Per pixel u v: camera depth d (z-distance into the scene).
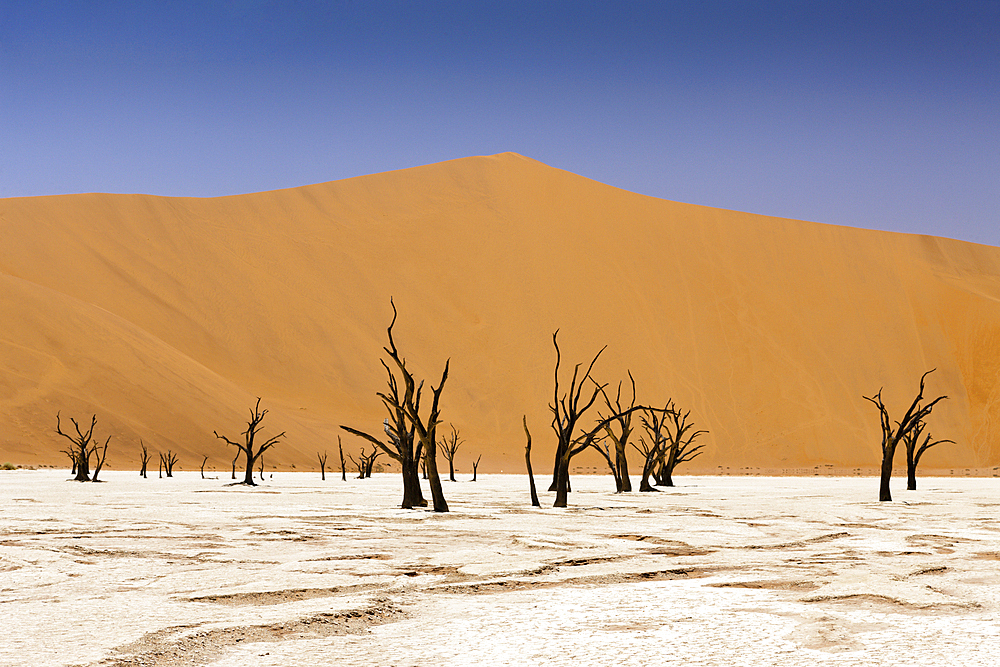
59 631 7.61
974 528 17.80
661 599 9.30
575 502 26.53
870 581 10.47
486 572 11.12
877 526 18.14
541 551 13.45
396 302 99.25
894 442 27.67
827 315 100.00
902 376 94.56
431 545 14.26
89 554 12.98
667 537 15.56
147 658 6.77
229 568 11.47
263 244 103.44
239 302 94.75
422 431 22.53
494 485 41.22
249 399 75.12
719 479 53.69
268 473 58.81
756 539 15.37
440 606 8.91
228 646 7.19
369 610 8.60
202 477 47.62
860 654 6.92
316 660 6.76
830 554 13.25
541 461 81.25
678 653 6.96
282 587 9.93
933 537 15.88
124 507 22.66
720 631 7.75
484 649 7.11
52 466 57.00
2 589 9.87
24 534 15.74
